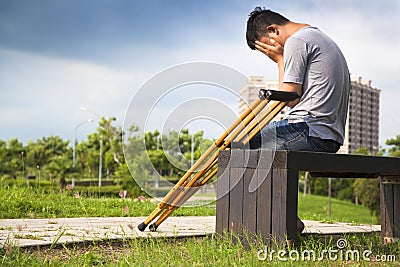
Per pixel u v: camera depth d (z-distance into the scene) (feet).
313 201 103.86
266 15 13.32
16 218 17.12
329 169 11.47
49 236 12.69
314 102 12.32
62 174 104.88
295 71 12.32
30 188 23.43
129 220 17.35
